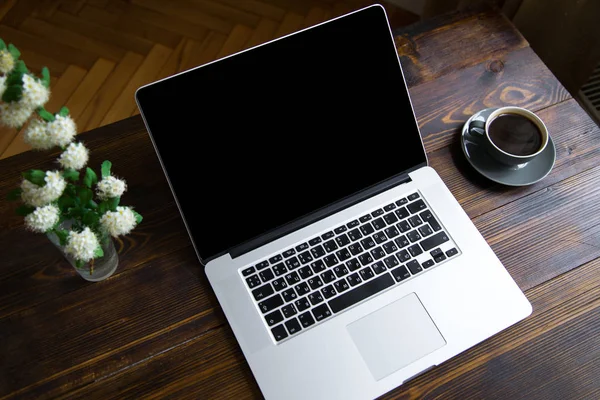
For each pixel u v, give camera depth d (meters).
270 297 0.65
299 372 0.61
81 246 0.52
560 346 0.66
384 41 0.69
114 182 0.54
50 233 0.57
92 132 0.76
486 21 0.90
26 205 0.54
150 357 0.63
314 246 0.68
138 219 0.58
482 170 0.75
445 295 0.67
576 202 0.75
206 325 0.65
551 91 0.84
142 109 0.61
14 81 0.47
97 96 1.55
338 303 0.65
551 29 1.15
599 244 0.72
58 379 0.61
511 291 0.67
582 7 1.06
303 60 0.66
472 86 0.84
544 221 0.73
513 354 0.65
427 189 0.73
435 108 0.81
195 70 0.62
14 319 0.64
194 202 0.65
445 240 0.70
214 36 1.67
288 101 0.67
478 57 0.86
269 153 0.67
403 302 0.66
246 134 0.66
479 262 0.69
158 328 0.65
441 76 0.84
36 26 1.64
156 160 0.75
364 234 0.70
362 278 0.67
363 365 0.62
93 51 1.62
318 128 0.69
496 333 0.66
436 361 0.63
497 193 0.75
